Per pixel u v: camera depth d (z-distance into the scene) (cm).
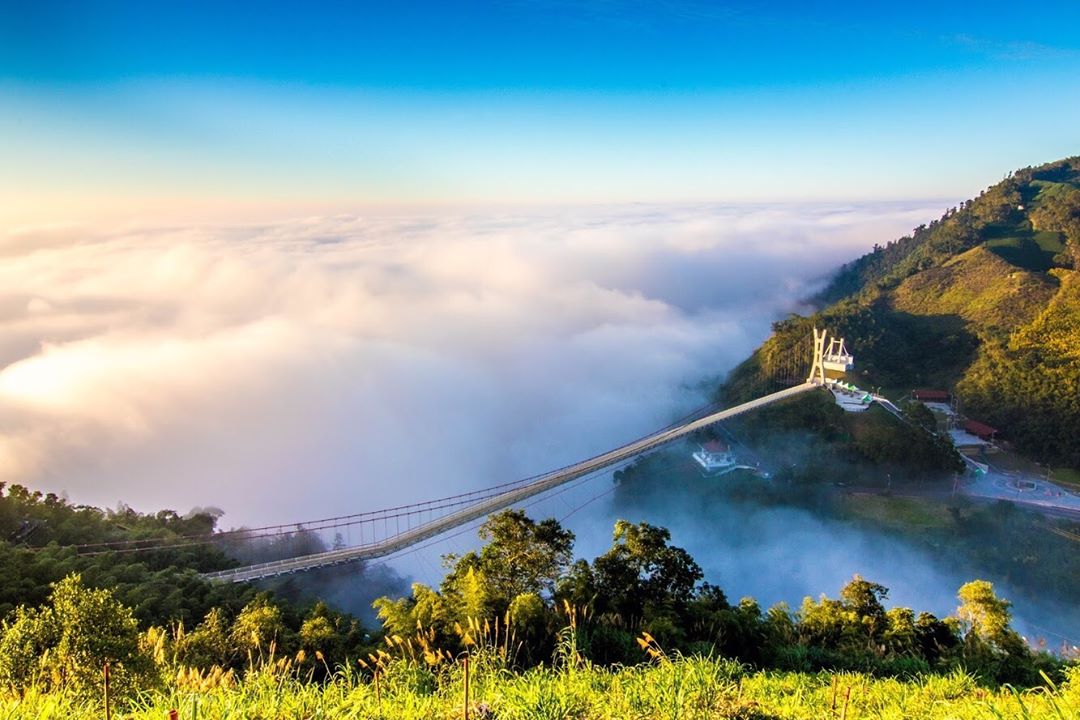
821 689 895
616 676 738
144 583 2525
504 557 1673
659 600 1546
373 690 700
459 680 773
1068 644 4569
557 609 1384
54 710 575
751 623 1490
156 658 955
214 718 543
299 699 602
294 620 2044
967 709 738
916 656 1534
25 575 2347
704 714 675
